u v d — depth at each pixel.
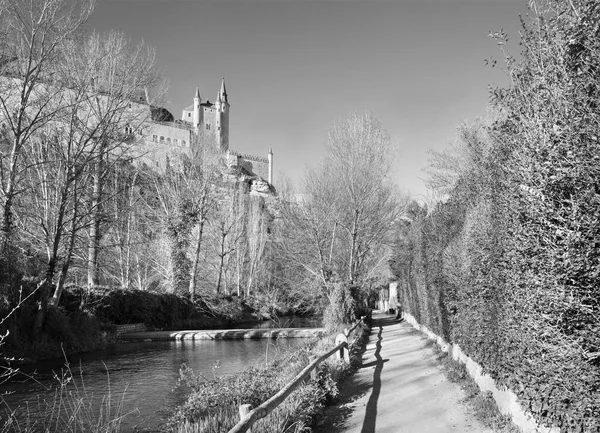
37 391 11.34
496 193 6.32
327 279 26.86
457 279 9.30
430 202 22.36
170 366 15.54
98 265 26.52
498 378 6.47
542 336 4.03
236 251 43.41
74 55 19.72
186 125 74.00
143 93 22.47
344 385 9.54
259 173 134.75
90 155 19.75
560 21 4.19
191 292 35.56
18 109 18.52
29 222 21.28
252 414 4.59
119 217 26.75
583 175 3.49
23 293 16.58
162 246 35.06
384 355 13.82
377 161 28.11
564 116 3.81
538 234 4.01
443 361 11.17
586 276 3.46
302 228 29.70
